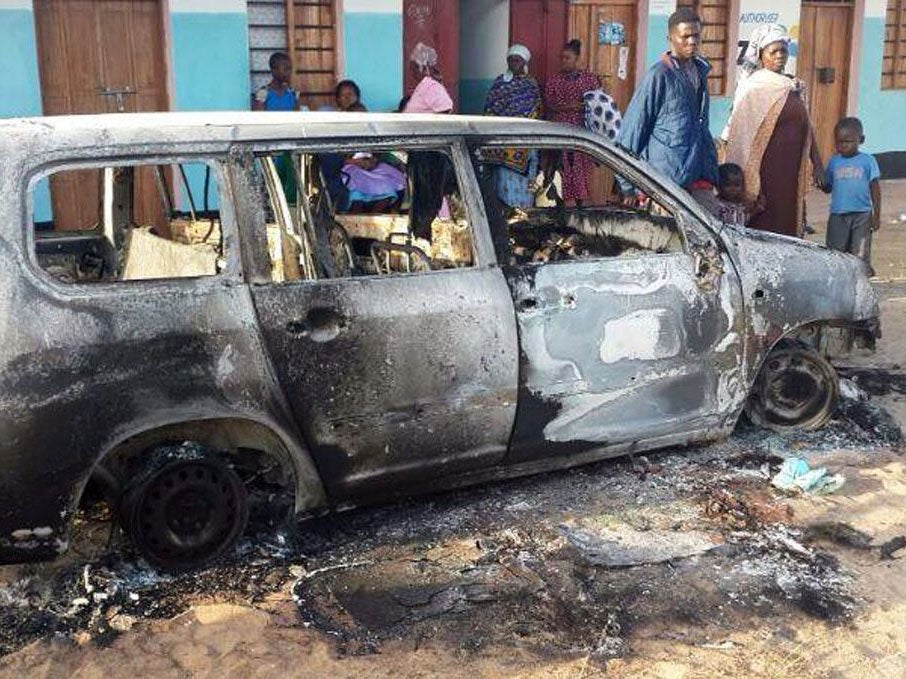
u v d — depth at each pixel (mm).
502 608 3537
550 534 4039
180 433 3594
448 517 4176
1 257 3180
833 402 5027
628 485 4465
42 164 3270
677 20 6059
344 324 3643
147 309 3365
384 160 5379
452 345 3826
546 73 10969
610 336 4160
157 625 3412
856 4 12773
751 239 4633
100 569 3682
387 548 3928
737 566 3816
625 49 11227
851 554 3928
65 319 3238
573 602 3574
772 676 3176
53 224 7895
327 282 3648
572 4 10867
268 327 3531
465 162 3965
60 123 3434
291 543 3934
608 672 3193
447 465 3984
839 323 4844
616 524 4125
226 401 3494
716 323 4418
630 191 5363
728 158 6734
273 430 3607
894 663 3256
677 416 4445
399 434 3814
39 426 3199
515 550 3918
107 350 3289
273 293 3557
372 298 3695
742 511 4242
